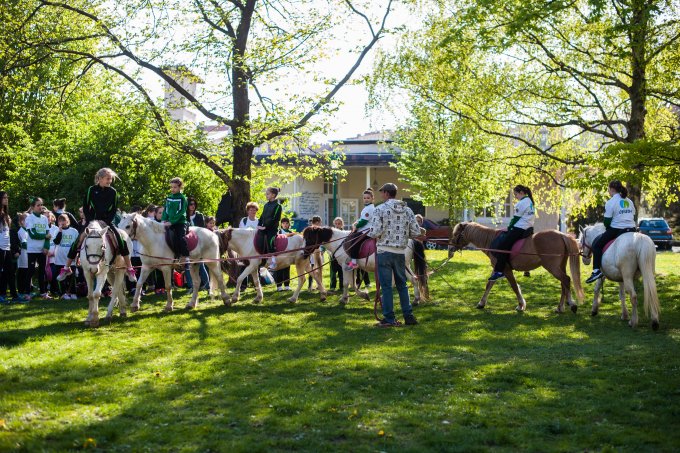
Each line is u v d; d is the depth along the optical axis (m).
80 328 11.01
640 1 15.15
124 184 20.81
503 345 9.73
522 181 21.67
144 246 12.63
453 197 28.75
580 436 5.75
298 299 15.05
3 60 19.39
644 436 5.72
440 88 19.83
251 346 9.59
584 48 18.45
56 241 15.15
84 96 22.83
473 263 24.66
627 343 9.84
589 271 22.28
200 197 22.08
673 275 18.86
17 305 13.80
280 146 20.25
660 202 42.28
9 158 26.30
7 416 6.16
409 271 14.26
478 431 5.86
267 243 14.27
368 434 5.77
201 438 5.66
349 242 13.64
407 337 10.31
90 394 7.01
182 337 10.28
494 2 15.42
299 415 6.27
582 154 19.58
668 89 17.45
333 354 9.04
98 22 18.44
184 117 35.09
